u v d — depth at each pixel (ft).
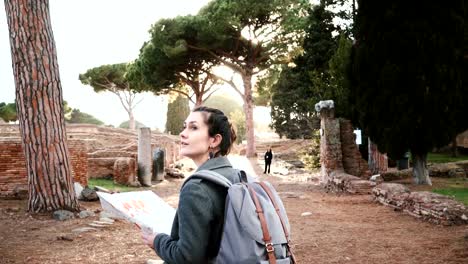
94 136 130.72
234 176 8.01
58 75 38.47
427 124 55.01
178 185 76.64
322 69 122.21
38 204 37.60
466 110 55.36
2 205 42.47
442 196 37.68
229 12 119.03
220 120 8.40
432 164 76.84
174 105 226.58
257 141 184.34
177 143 133.59
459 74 54.34
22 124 37.83
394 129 55.93
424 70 54.19
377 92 57.16
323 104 71.97
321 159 75.87
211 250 7.47
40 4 37.63
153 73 134.10
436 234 30.42
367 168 72.23
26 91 37.50
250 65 135.95
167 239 7.62
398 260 23.97
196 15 124.47
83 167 55.72
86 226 33.30
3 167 48.19
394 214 40.22
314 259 24.63
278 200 7.83
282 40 129.59
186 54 128.77
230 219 7.32
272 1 119.75
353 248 26.99
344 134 72.43
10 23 37.68
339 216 40.06
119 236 30.14
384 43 55.42
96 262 23.97
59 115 38.14
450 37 53.67
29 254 25.32
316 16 123.75
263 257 7.23
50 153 37.63
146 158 73.87
